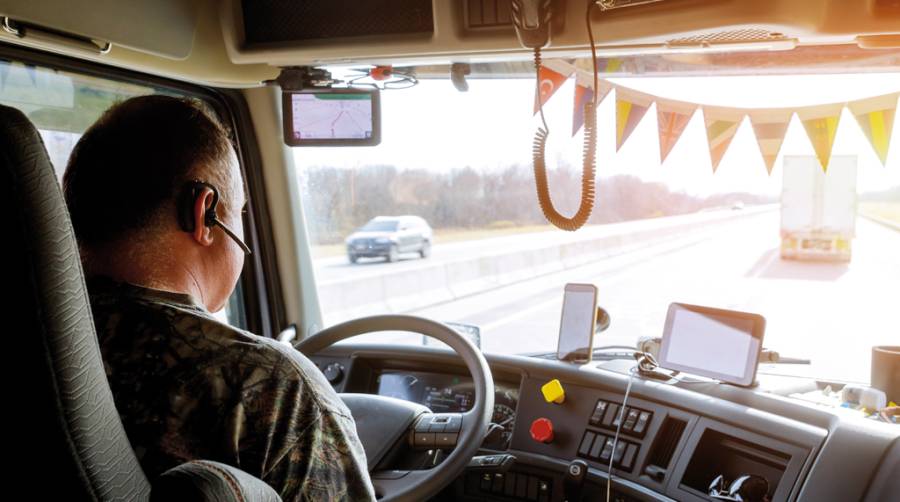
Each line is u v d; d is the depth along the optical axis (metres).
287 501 0.79
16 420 0.59
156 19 1.85
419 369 2.21
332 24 1.91
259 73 2.26
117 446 0.64
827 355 1.98
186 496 0.63
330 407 0.85
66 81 1.90
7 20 1.54
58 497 0.61
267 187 2.62
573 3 1.65
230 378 0.79
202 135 0.88
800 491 1.52
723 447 1.73
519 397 2.05
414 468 1.62
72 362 0.60
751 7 1.40
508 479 1.97
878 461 1.45
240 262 0.95
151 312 0.81
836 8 1.41
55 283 0.59
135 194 0.83
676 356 1.91
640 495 1.76
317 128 2.22
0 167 0.58
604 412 1.91
